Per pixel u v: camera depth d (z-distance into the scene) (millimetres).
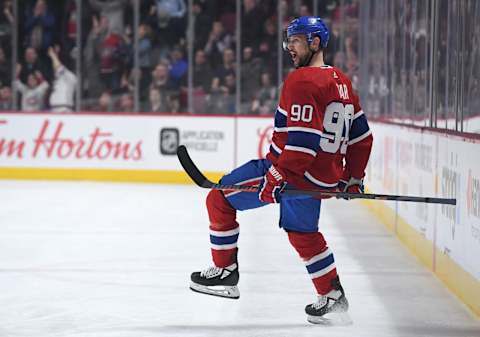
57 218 21094
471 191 11266
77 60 33062
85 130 31609
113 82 33688
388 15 22422
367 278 13555
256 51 33156
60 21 33688
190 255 15641
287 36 9680
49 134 31672
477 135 10969
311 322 10227
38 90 33625
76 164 31672
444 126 14156
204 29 33406
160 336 9594
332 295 9969
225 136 31406
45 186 29484
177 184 31234
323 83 9227
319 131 9188
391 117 21156
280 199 9258
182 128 31484
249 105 33406
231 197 9836
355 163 10047
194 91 33500
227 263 10078
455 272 12242
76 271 13961
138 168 31594
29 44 33625
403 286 12891
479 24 11703
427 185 14922
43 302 11523
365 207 24625
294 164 9156
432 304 11586
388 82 22016
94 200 25359
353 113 9828
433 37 15352
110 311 10969
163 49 33594
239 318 10555
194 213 22438
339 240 17906
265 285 12805
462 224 11805
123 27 33688
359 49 30250
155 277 13445
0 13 33719
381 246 17094
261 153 31328
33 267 14328
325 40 9625
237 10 32625
